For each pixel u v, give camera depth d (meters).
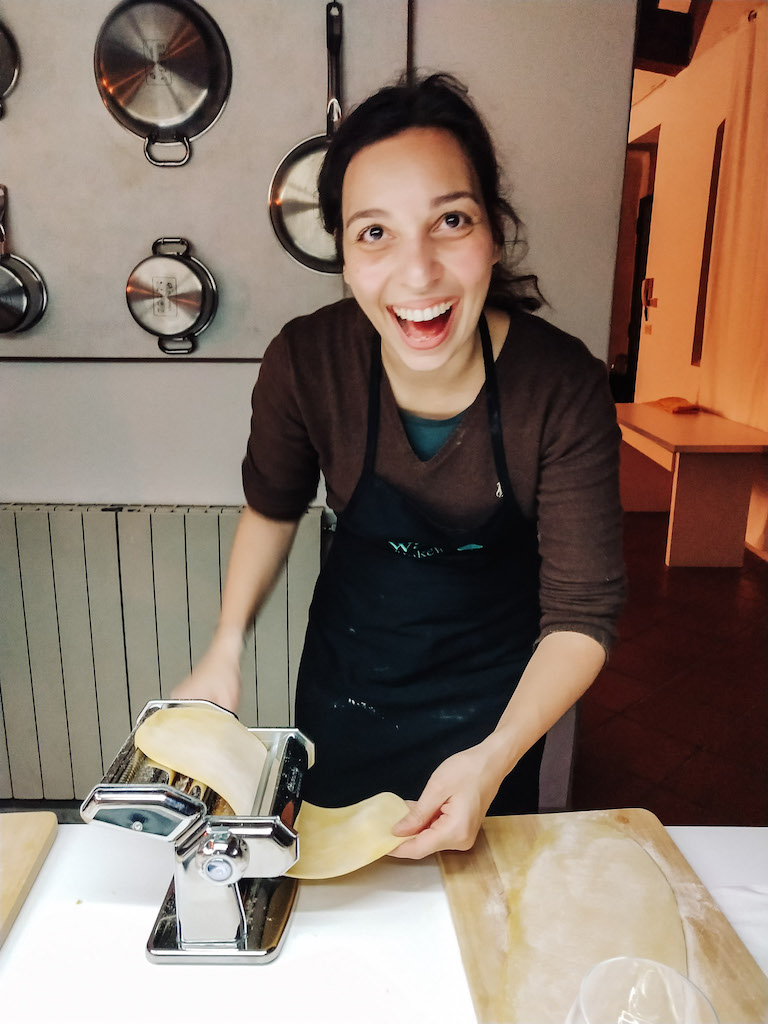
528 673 1.00
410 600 1.23
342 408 1.13
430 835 0.80
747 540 4.41
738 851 0.86
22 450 1.96
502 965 0.69
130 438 1.95
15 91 1.72
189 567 1.93
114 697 2.03
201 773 0.72
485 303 1.09
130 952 0.72
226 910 0.71
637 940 0.72
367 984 0.69
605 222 1.79
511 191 1.76
